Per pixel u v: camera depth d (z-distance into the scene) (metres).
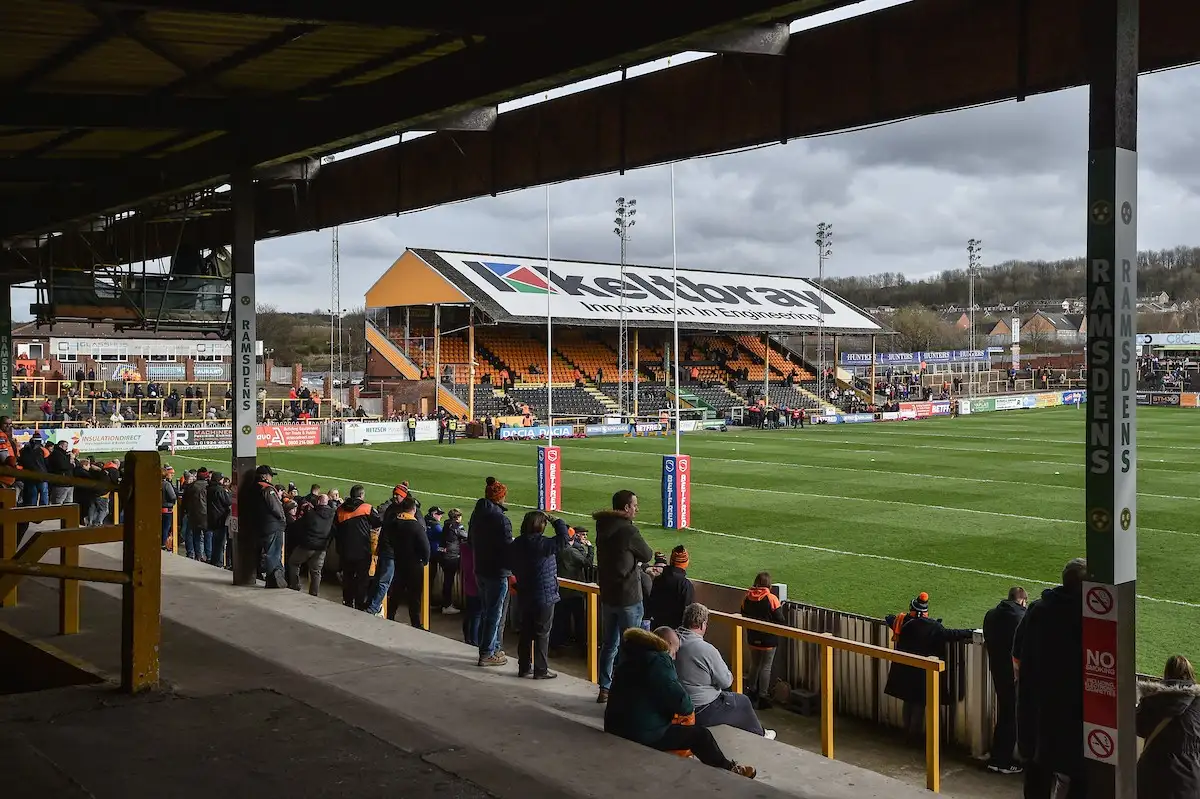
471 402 56.50
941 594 16.44
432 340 65.88
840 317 77.31
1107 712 5.34
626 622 8.06
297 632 9.03
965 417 70.56
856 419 66.88
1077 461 38.84
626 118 11.65
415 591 12.57
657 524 23.94
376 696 7.12
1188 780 5.92
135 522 6.27
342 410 53.81
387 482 32.59
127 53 9.15
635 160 11.59
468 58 8.64
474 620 11.73
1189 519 24.75
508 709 6.88
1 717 5.83
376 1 7.20
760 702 10.69
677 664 7.48
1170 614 15.11
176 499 18.11
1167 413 68.94
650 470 36.38
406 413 56.94
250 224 11.56
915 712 9.65
